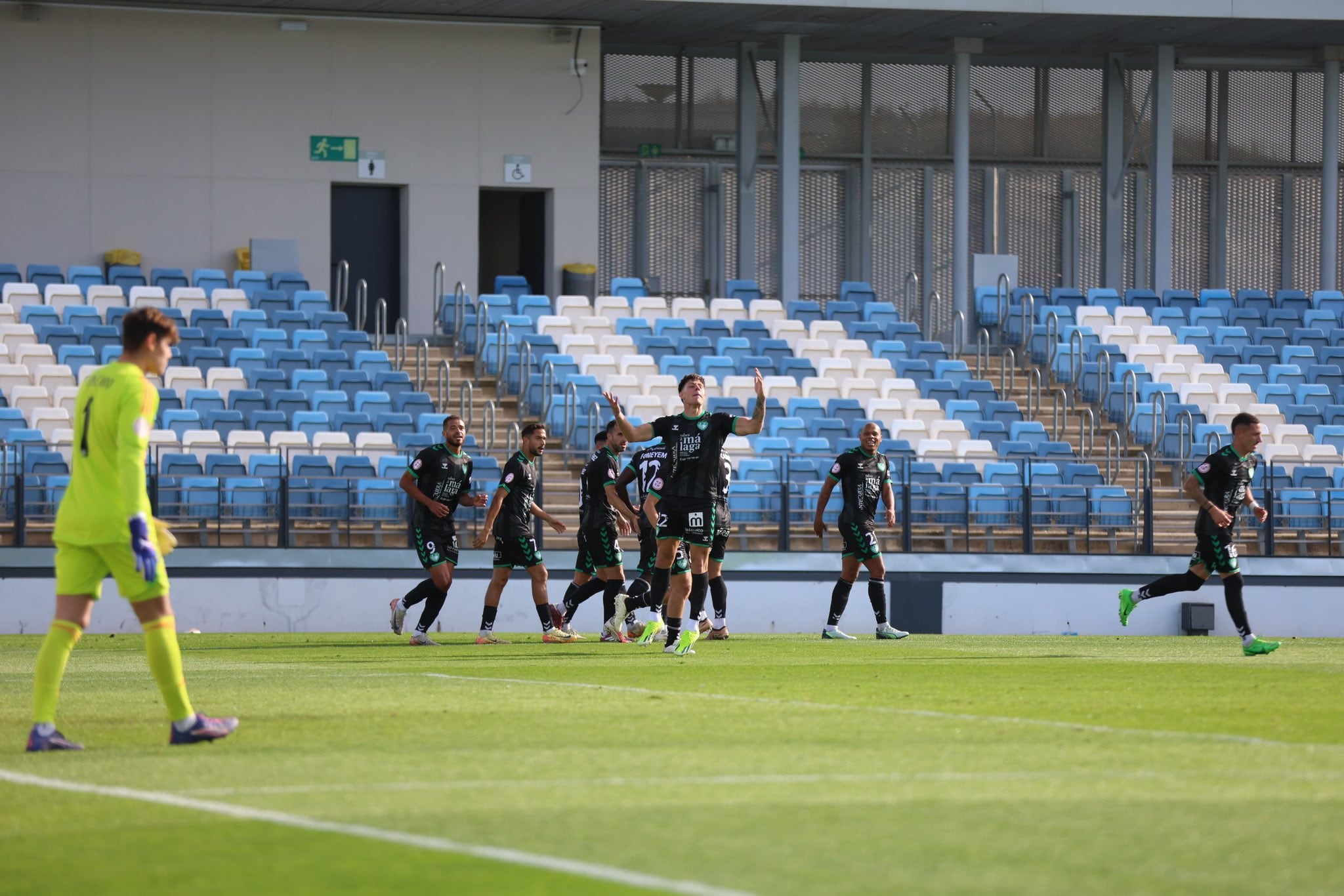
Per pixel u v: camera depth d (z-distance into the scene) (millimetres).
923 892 13680
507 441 73438
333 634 61188
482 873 14391
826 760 20969
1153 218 101688
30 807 17750
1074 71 114312
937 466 76250
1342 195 115750
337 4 92000
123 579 22469
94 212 90938
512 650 45844
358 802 17906
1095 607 70938
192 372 76250
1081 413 86500
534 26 97250
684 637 42156
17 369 73062
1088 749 22062
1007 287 94250
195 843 15797
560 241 98000
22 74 89750
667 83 109312
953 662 39938
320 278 94312
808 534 69250
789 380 82000
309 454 68250
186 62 92250
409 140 95688
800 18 94875
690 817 17016
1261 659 41688
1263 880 14172
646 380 79375
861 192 112438
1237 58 108812
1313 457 79438
